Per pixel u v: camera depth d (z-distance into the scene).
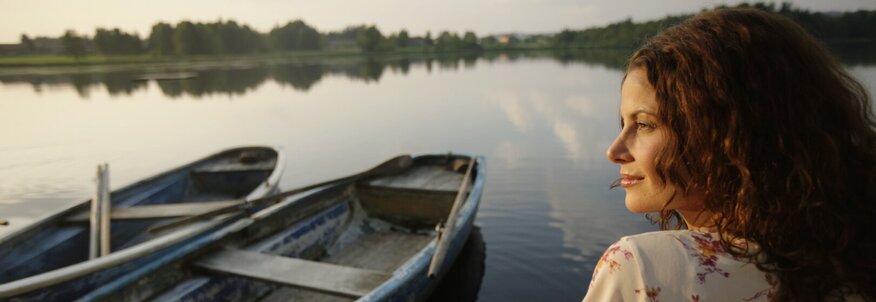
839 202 0.64
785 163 0.65
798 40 0.69
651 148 0.75
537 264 5.95
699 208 0.76
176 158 12.69
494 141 13.23
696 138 0.69
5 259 4.77
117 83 38.41
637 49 0.81
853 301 0.65
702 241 0.69
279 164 7.95
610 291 0.70
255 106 23.52
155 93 30.56
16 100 26.48
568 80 32.88
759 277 0.65
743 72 0.66
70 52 83.25
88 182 10.52
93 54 91.62
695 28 0.74
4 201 9.25
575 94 24.11
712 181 0.69
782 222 0.64
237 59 93.25
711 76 0.67
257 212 5.84
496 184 8.95
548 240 6.55
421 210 6.59
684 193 0.74
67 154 13.09
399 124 16.78
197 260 4.38
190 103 25.11
